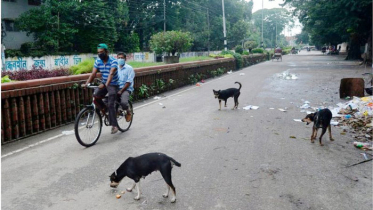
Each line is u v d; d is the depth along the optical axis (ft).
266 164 15.67
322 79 57.52
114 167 15.49
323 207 11.39
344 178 13.93
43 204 11.80
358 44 128.98
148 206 11.60
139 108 31.65
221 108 31.12
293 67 95.20
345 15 92.53
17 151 18.02
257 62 132.46
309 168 15.11
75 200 12.12
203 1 202.59
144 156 12.00
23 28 103.30
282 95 39.22
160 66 42.29
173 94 42.04
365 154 16.93
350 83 35.50
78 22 118.52
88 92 27.94
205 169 15.10
